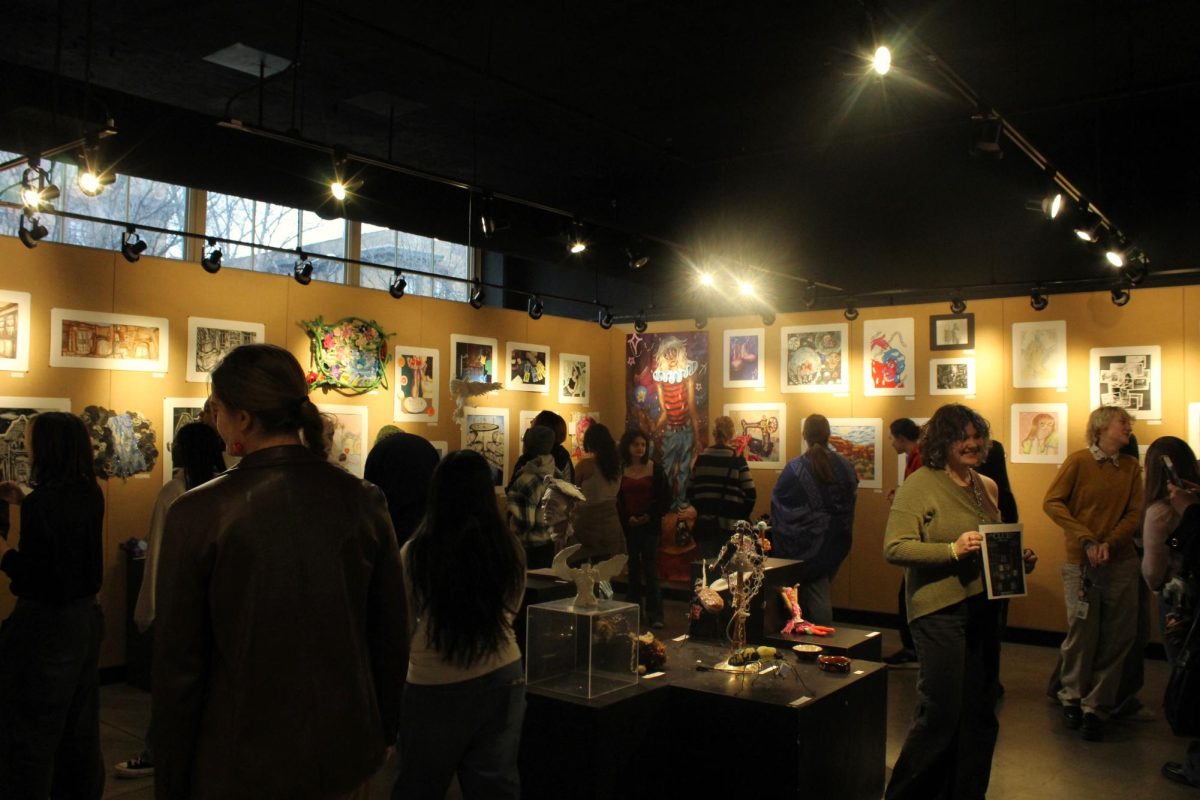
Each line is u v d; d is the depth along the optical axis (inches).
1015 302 331.9
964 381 339.6
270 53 277.9
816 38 265.6
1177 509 178.5
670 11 250.7
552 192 430.6
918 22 254.5
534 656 156.6
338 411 316.8
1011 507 237.1
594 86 305.3
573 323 404.5
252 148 298.2
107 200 316.2
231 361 81.0
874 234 386.0
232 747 74.2
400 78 297.9
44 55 279.4
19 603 138.9
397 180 343.3
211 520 75.5
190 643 75.0
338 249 390.0
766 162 386.9
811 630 208.5
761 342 382.3
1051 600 319.0
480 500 123.7
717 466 308.8
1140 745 210.8
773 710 146.3
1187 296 303.1
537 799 146.5
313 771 76.0
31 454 140.9
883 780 172.6
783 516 260.7
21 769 134.6
